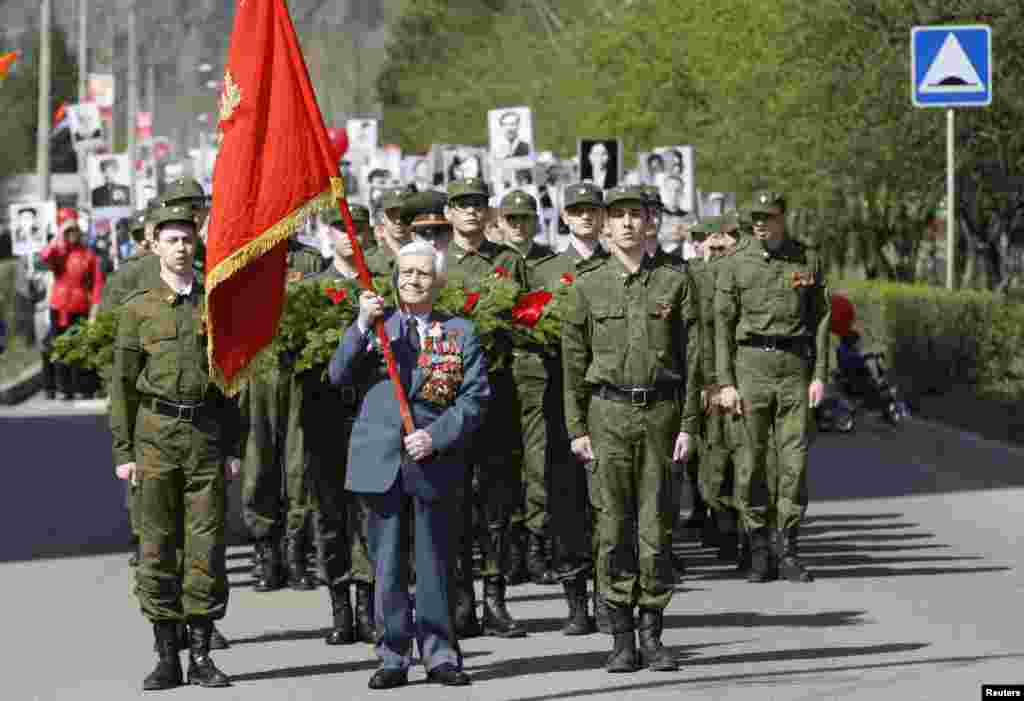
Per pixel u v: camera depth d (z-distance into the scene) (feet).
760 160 263.49
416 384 72.38
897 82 203.92
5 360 279.90
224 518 75.20
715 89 295.89
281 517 103.14
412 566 91.30
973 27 164.55
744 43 272.92
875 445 162.61
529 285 99.25
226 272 72.13
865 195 236.63
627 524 75.87
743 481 99.25
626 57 323.78
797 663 75.92
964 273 247.29
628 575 75.77
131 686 75.20
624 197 75.87
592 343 76.18
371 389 72.64
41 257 225.15
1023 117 195.21
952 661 75.36
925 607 88.28
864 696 69.26
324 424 82.69
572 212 98.89
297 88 73.56
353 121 274.16
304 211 73.10
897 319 194.39
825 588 94.94
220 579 74.95
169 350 74.23
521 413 97.81
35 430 186.29
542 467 99.04
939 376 183.83
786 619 86.33
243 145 73.05
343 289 82.58
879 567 100.63
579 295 76.38
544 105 431.02
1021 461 135.54
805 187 243.40
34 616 91.86
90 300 218.18
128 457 75.36
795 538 99.14
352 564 82.28
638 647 80.02
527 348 84.84
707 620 86.63
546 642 82.94
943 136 201.16
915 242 262.47
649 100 321.32
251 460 99.25
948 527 114.32
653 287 76.18
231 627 88.22
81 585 100.83
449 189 96.43
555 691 71.67
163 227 75.00
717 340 101.45
